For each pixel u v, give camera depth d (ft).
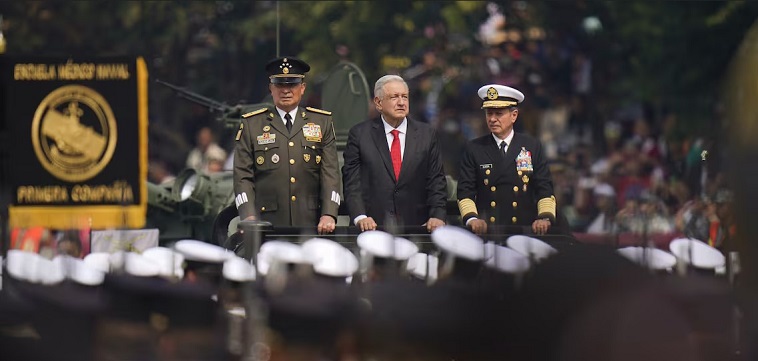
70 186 127.34
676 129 239.09
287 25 245.86
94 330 82.53
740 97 74.28
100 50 244.01
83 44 242.37
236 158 112.68
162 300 83.05
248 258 93.45
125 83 129.29
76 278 83.61
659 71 256.93
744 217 75.05
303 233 101.55
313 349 82.12
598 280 75.41
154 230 124.47
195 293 83.61
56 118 128.67
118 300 82.94
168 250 89.66
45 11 238.27
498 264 78.23
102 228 127.13
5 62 128.26
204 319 83.30
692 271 87.10
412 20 250.37
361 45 246.88
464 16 252.83
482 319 77.41
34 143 127.54
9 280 84.12
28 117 127.95
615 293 75.05
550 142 285.84
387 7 248.52
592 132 290.97
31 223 124.88
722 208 88.12
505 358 76.38
